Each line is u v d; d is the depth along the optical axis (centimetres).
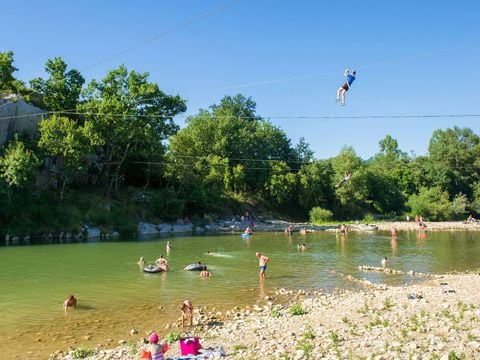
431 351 1346
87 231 6125
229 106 13475
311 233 7588
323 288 2967
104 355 1645
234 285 3047
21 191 5950
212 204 8731
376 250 5072
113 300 2598
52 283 3053
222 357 1489
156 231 7050
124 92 7150
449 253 4800
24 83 7612
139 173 8544
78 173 6912
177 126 8106
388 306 2166
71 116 7481
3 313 2308
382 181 12106
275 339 1694
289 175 10544
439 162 13088
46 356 1686
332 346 1503
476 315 1791
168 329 2030
